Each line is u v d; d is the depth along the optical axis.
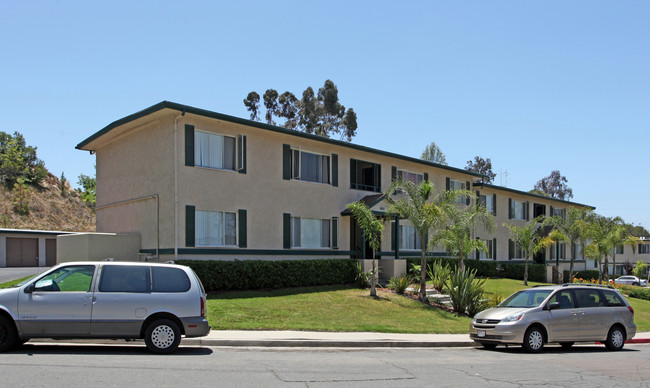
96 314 10.47
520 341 13.68
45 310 10.33
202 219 20.28
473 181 36.06
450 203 24.09
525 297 15.12
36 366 8.86
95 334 10.47
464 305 20.64
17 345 11.14
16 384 7.57
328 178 25.53
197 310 11.01
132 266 10.99
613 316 14.97
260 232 22.06
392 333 15.98
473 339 14.55
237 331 14.09
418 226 22.19
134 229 21.31
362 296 21.12
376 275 21.95
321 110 59.75
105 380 7.98
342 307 18.86
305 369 9.70
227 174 21.03
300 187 23.91
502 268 37.69
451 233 25.59
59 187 70.25
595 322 14.65
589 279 45.31
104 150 23.92
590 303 14.95
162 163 20.00
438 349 14.18
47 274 10.63
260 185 22.20
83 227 63.66
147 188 20.69
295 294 20.33
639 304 29.83
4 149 69.12
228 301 17.70
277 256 22.64
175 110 19.22
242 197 21.48
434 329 17.09
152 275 10.98
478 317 14.60
